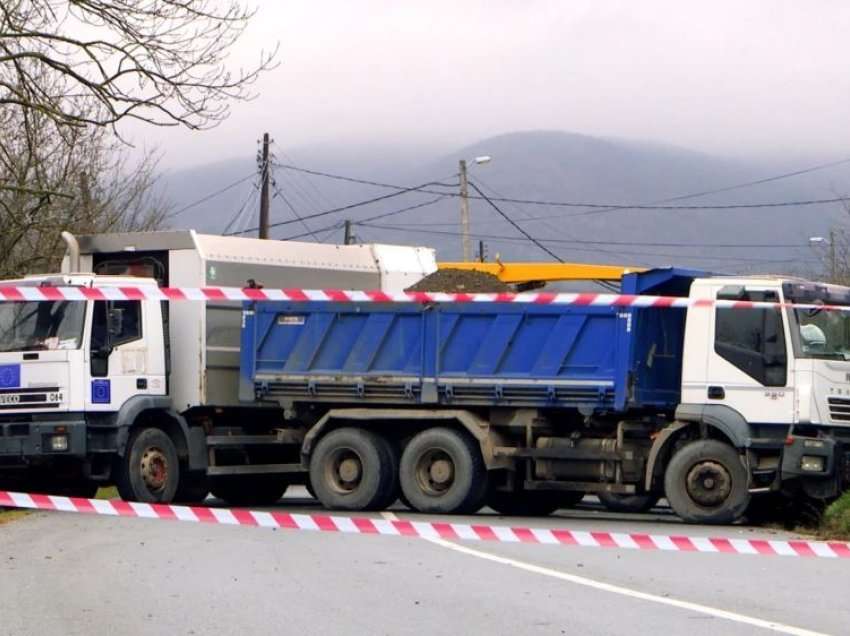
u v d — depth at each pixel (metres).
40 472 21.73
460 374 21.27
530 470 21.20
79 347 20.61
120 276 22.77
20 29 24.12
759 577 13.34
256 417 24.08
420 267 27.56
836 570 13.91
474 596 12.03
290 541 16.50
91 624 10.78
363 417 21.84
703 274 21.02
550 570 13.79
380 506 22.02
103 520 19.34
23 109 24.81
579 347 20.52
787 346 19.25
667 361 20.97
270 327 22.80
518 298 17.66
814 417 19.09
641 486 20.55
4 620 10.98
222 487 25.09
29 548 15.73
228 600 11.87
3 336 20.75
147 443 21.73
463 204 56.19
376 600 11.83
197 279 22.97
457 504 21.06
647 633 10.23
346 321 22.25
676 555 15.23
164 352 22.20
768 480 19.34
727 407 19.45
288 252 24.78
